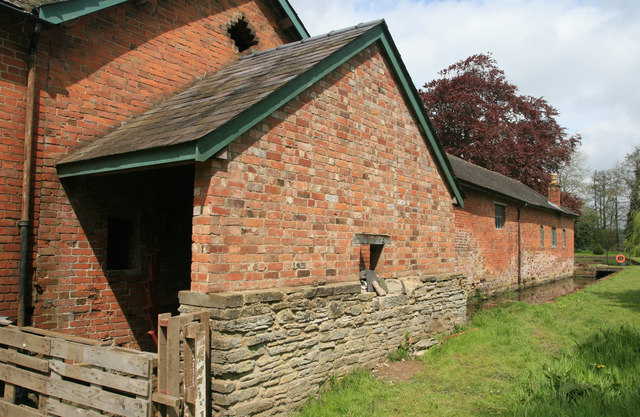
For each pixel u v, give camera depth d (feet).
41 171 19.61
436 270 29.66
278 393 17.04
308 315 18.65
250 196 16.98
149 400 12.59
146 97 23.86
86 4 19.95
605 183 200.44
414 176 27.63
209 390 15.29
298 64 20.90
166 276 24.99
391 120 25.73
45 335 16.16
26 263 18.85
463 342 27.17
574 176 170.71
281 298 17.33
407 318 25.71
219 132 15.39
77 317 20.74
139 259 23.45
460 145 108.27
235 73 24.76
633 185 178.29
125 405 12.92
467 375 21.63
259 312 16.31
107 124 22.03
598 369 20.25
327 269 20.52
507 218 64.85
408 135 27.22
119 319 22.43
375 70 24.66
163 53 24.85
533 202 72.90
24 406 15.53
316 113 20.43
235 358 15.20
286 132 18.75
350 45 21.99
